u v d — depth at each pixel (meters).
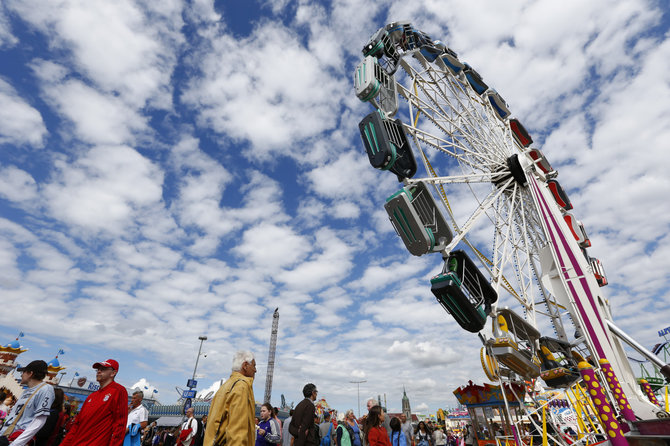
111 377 4.65
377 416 6.66
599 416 3.74
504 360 9.71
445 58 17.77
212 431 3.30
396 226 10.55
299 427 6.08
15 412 4.64
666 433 3.38
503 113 19.28
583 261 11.95
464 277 9.88
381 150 10.28
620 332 10.15
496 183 16.38
